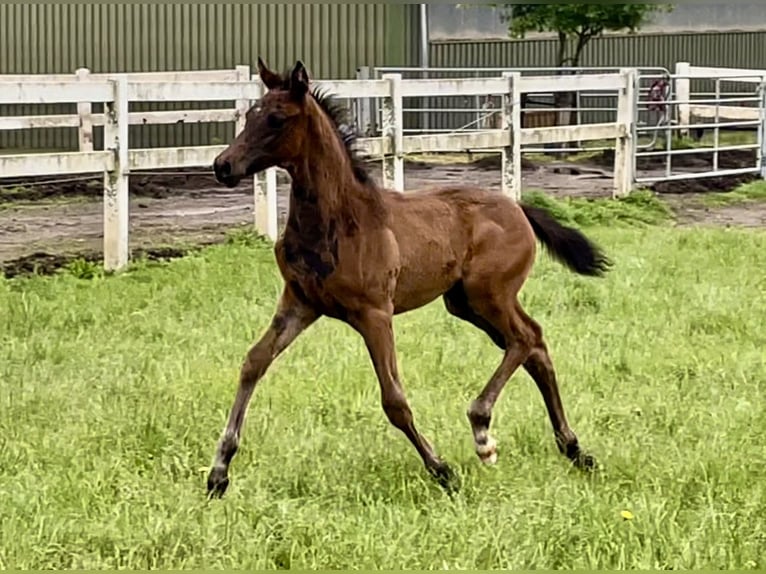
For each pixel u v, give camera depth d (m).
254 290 11.26
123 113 12.16
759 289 11.71
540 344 6.94
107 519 5.62
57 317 10.15
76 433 6.96
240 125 13.80
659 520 5.68
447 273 6.71
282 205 16.12
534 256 7.06
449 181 18.67
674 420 7.39
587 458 6.70
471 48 25.56
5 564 5.18
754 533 5.63
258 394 7.82
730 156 22.72
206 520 5.65
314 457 6.61
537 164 21.23
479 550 5.38
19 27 25.03
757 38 29.88
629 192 17.52
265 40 23.50
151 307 10.58
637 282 11.76
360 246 6.25
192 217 15.37
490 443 6.71
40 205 16.11
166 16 23.94
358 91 14.14
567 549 5.46
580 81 16.83
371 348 6.34
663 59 28.22
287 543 5.40
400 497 6.11
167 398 7.70
